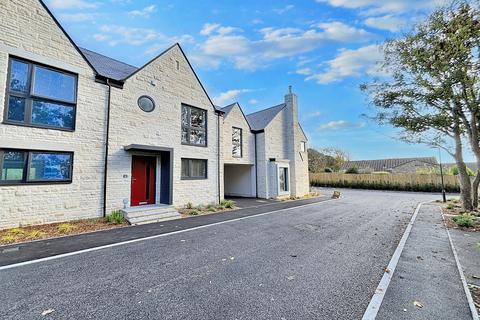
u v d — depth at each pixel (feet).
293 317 9.09
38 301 10.05
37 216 22.62
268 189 53.98
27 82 22.65
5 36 21.56
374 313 9.40
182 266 14.02
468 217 26.48
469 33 25.61
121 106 29.58
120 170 29.04
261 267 13.97
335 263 14.70
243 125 52.95
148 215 27.78
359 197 60.08
